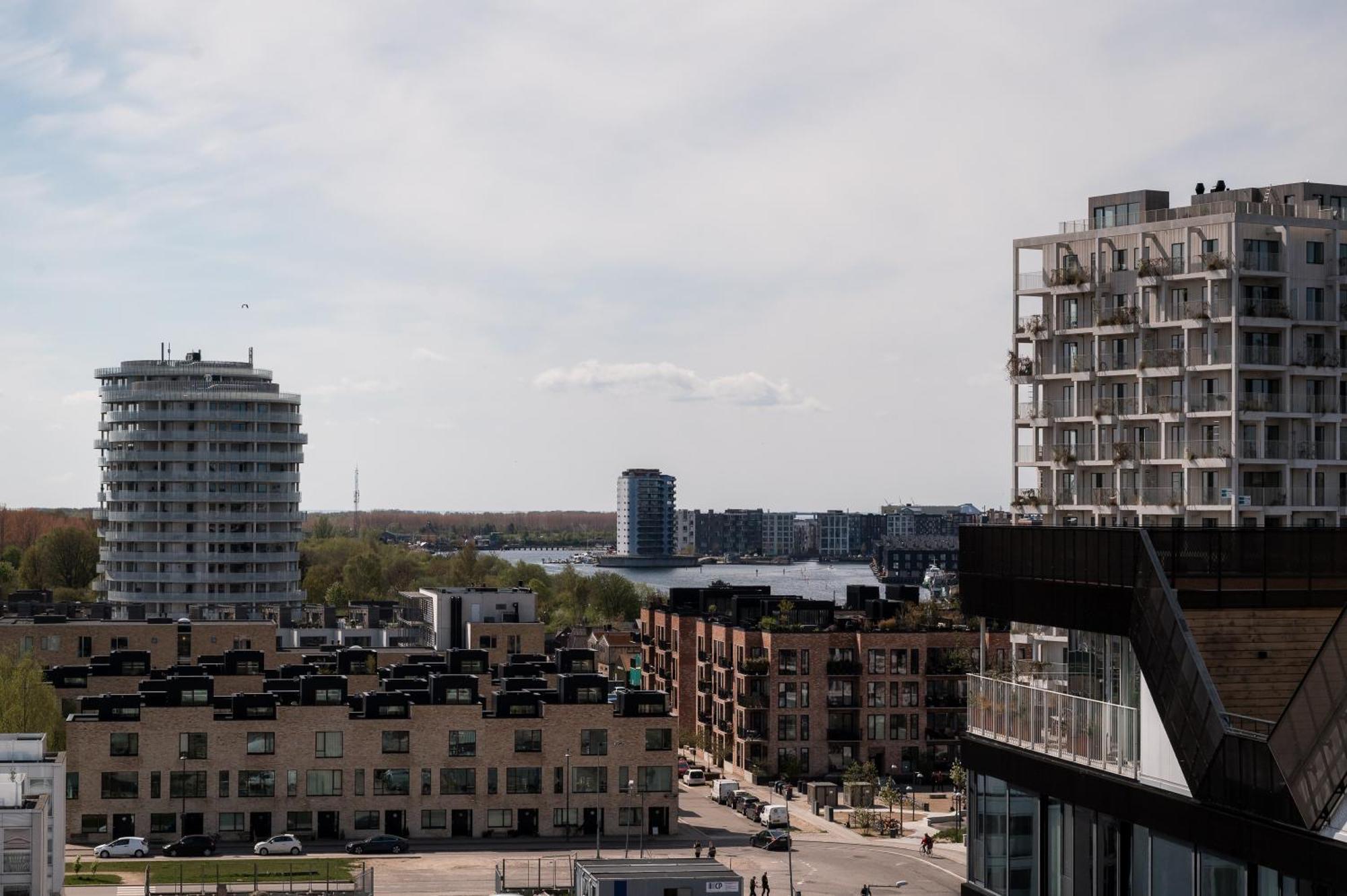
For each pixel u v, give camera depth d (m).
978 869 50.25
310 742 168.75
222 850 163.12
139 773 166.38
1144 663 41.47
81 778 165.62
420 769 170.00
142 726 166.75
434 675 172.88
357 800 169.12
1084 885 44.38
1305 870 35.25
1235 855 37.59
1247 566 42.53
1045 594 46.31
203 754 167.38
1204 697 38.66
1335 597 43.19
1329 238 145.00
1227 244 143.00
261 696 169.25
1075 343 156.25
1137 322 148.75
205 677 172.00
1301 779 35.47
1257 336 142.88
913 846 163.12
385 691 175.88
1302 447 143.00
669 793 172.75
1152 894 41.09
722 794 193.75
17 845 104.56
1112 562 43.34
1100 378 152.38
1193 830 39.09
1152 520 146.62
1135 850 41.91
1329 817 34.75
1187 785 39.66
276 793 168.00
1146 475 147.62
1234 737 37.62
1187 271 146.12
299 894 129.38
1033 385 159.38
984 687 50.12
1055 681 48.62
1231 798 37.75
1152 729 41.56
